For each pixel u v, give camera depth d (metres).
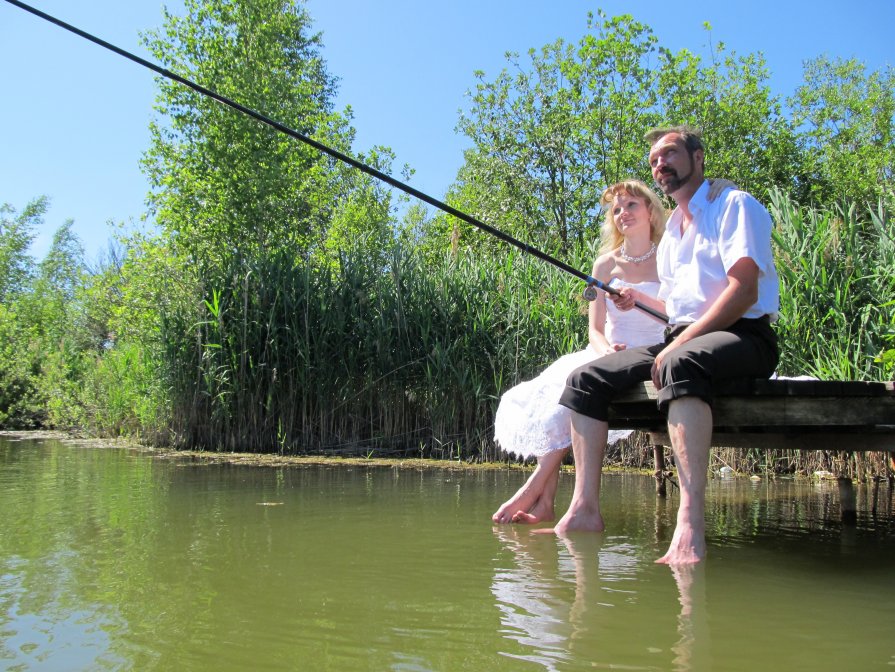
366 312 7.09
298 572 1.91
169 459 5.73
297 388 6.84
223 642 1.36
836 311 4.79
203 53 10.41
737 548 2.36
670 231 2.55
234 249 9.80
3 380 11.89
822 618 1.55
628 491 4.07
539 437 2.83
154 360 7.39
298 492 3.70
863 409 2.27
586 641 1.38
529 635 1.41
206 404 6.95
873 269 4.86
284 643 1.36
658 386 2.21
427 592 1.72
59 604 1.60
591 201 13.34
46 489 3.69
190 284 7.47
